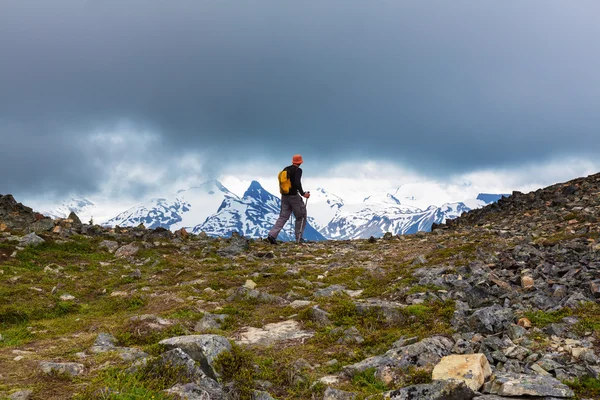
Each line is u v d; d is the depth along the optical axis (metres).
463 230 28.91
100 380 7.63
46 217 29.33
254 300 14.71
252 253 24.61
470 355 8.01
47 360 9.16
